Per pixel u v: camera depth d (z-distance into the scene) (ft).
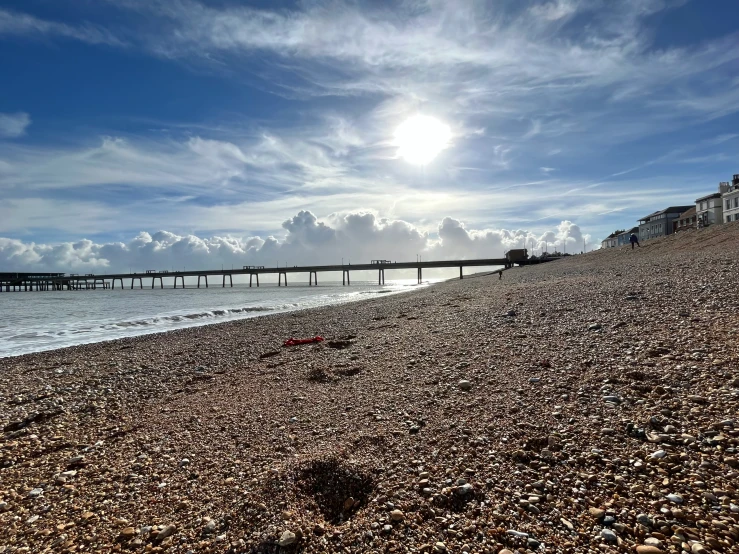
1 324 84.02
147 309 124.57
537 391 18.94
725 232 97.04
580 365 21.42
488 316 38.91
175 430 19.98
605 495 11.20
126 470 16.08
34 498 14.40
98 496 14.25
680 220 232.53
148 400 26.25
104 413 24.21
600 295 40.24
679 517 10.01
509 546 9.82
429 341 32.86
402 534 10.64
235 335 51.65
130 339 54.70
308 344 39.86
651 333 24.61
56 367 38.60
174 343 48.70
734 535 9.28
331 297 155.43
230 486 13.99
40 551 11.40
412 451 14.99
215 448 17.38
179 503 13.26
